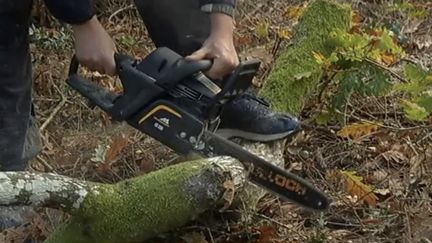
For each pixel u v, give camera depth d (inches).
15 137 119.8
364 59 126.3
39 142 130.5
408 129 124.4
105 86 162.4
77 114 155.2
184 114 108.2
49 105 161.0
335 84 142.2
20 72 118.7
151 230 104.6
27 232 114.6
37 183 100.3
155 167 132.0
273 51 161.9
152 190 103.5
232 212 116.8
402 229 116.8
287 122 116.0
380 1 204.4
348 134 132.6
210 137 108.1
